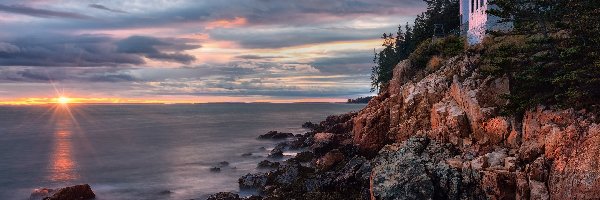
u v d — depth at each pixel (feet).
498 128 109.29
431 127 135.95
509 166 94.12
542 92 108.06
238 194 148.97
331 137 216.54
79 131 465.88
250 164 211.00
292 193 127.95
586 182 82.33
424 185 97.91
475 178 97.40
